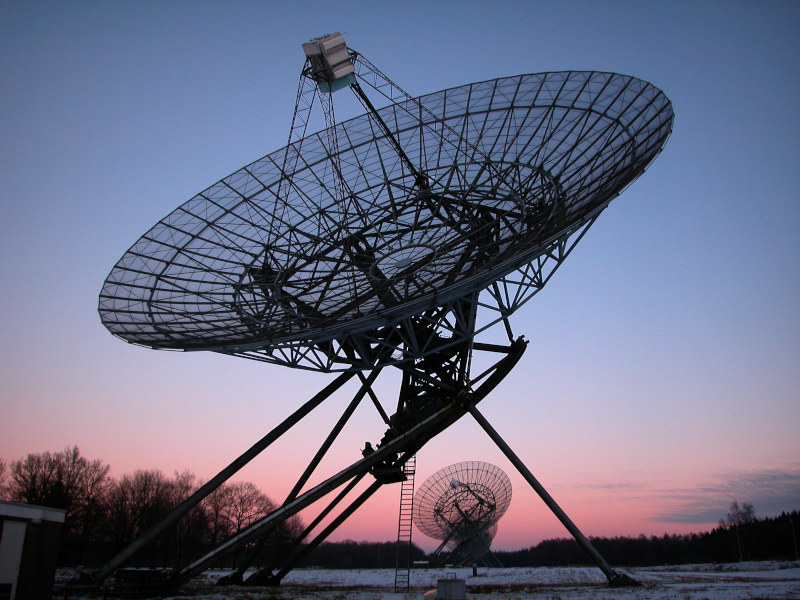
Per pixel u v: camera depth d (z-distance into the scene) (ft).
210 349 120.16
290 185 141.69
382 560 528.22
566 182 121.19
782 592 125.29
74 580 120.26
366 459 133.80
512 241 118.21
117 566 121.90
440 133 137.49
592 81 125.70
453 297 113.50
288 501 141.69
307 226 137.90
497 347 140.87
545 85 132.16
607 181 110.63
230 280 132.57
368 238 135.23
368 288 122.31
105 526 371.56
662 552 540.93
